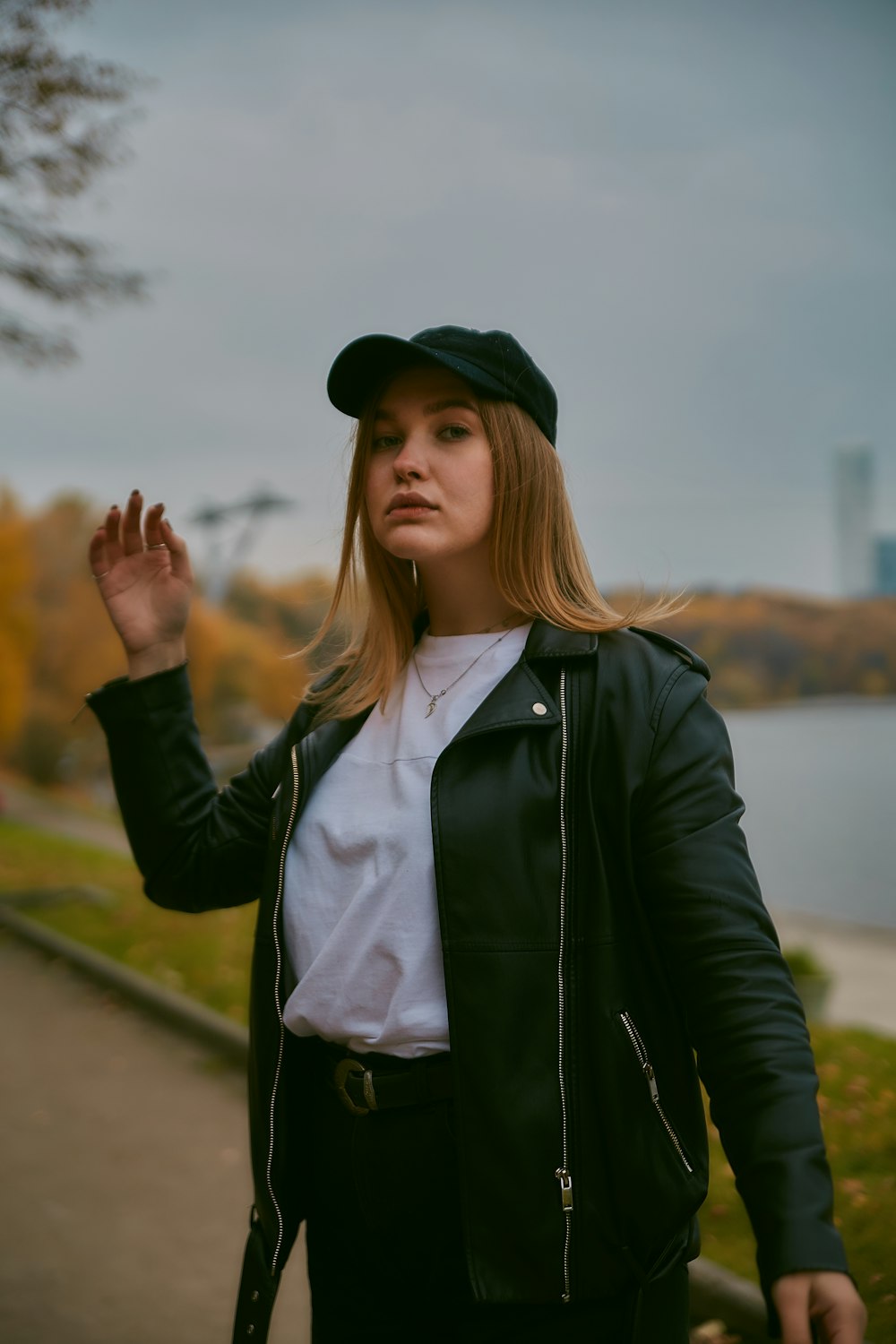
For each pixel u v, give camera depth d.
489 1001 1.28
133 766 1.66
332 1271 1.46
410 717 1.48
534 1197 1.25
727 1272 2.89
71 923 8.91
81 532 38.53
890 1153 3.52
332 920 1.43
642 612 1.41
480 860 1.30
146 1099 5.21
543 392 1.49
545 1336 1.29
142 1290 3.30
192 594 1.72
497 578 1.45
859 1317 1.02
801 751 38.06
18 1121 4.90
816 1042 4.95
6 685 26.92
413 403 1.45
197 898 1.69
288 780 1.54
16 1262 3.48
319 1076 1.46
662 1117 1.29
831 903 15.51
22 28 5.79
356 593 1.65
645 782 1.29
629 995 1.29
